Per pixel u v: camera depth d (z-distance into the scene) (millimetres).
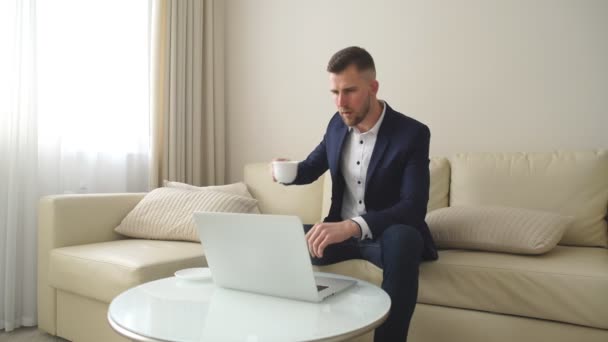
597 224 1873
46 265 1975
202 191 2225
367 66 1553
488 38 2379
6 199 2178
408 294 1267
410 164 1557
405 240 1292
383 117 1657
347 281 1323
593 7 2172
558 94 2242
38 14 2281
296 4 2904
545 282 1435
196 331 943
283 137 2959
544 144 2271
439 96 2498
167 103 2758
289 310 1087
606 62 2152
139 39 2734
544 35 2264
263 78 3031
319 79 2830
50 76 2336
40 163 2311
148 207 2141
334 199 1735
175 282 1358
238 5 3131
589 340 1393
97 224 2102
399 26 2594
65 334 1911
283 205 2486
